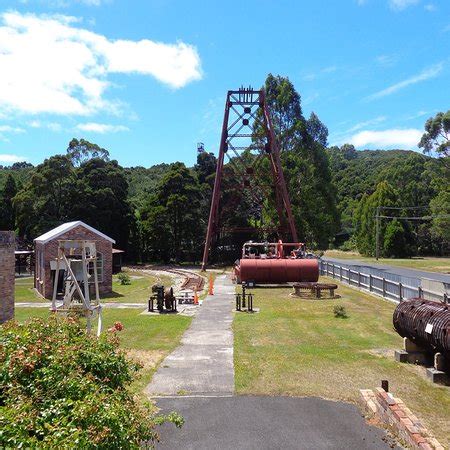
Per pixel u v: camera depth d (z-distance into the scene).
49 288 29.47
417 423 8.34
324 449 8.07
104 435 4.60
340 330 17.44
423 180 97.31
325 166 56.84
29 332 6.86
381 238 80.56
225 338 16.25
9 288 20.36
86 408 4.88
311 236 55.12
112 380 6.75
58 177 62.00
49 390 5.55
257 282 31.97
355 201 115.19
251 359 13.52
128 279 38.12
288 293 28.06
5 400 5.42
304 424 9.10
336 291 28.70
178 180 63.34
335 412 9.68
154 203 65.19
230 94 44.47
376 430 8.81
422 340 12.03
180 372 12.30
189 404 10.13
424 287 23.88
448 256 83.50
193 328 18.03
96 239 30.59
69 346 6.64
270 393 10.77
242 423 9.16
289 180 53.62
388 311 21.45
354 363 13.02
